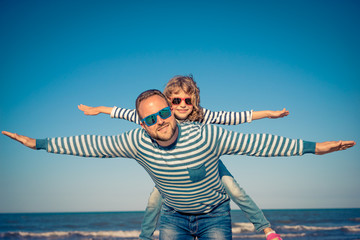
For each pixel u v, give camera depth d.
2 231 31.55
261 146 2.50
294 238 23.25
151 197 3.54
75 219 52.47
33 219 53.44
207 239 2.98
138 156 2.69
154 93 2.47
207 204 2.91
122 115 4.51
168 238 3.08
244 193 3.25
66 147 2.64
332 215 55.62
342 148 2.46
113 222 44.28
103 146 2.65
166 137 2.42
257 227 3.24
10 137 2.65
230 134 2.55
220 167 3.44
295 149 2.47
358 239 21.81
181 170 2.57
